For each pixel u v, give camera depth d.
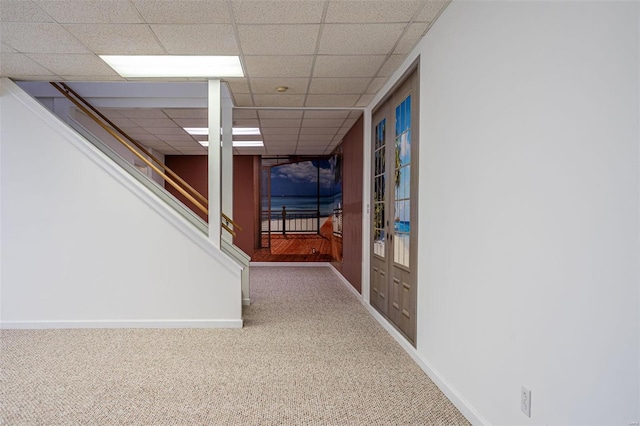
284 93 4.62
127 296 4.07
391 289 3.99
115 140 6.75
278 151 8.77
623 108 1.25
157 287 4.09
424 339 3.02
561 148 1.53
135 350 3.39
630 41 1.23
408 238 3.47
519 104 1.81
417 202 3.19
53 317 4.02
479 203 2.18
